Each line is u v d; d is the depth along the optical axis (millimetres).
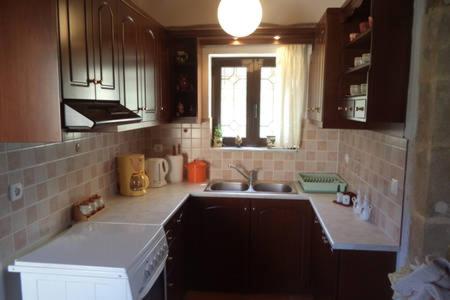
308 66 3285
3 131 1464
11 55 1431
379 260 1980
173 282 2535
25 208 1762
